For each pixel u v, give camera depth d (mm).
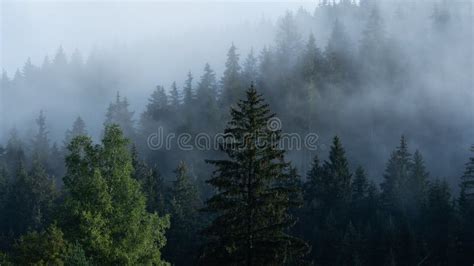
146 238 27672
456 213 63469
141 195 28844
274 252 23609
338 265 58875
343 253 59000
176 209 66188
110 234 27469
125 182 28359
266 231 24125
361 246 59562
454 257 59469
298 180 71562
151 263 27828
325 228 63938
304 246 24141
